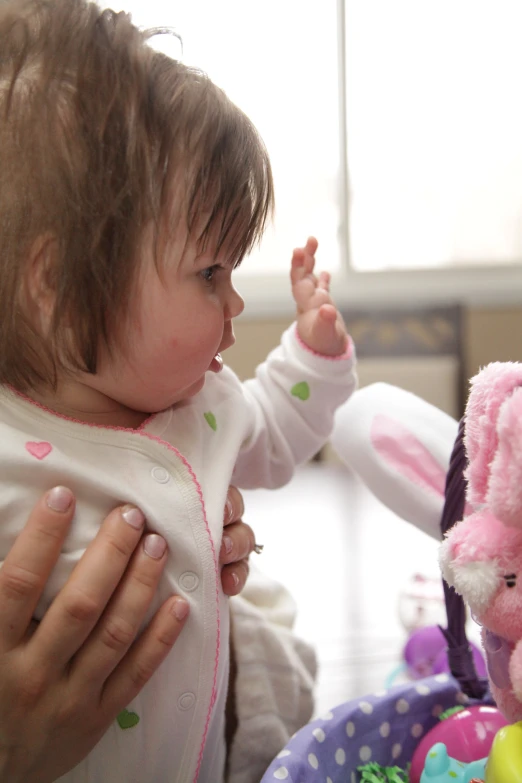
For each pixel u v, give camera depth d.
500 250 3.04
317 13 2.92
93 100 0.54
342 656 1.07
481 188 3.00
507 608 0.46
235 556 0.66
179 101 0.57
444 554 0.49
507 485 0.44
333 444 0.77
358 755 0.68
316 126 3.00
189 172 0.56
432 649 0.99
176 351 0.59
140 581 0.55
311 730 0.65
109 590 0.52
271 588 0.99
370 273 3.09
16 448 0.57
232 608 0.87
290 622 0.97
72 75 0.54
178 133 0.56
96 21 0.57
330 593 1.30
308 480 2.13
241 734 0.80
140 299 0.56
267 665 0.85
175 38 0.65
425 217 3.03
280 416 0.84
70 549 0.57
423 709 0.72
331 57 2.95
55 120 0.54
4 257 0.55
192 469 0.64
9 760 0.54
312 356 0.83
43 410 0.60
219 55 2.94
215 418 0.73
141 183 0.54
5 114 0.54
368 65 2.94
